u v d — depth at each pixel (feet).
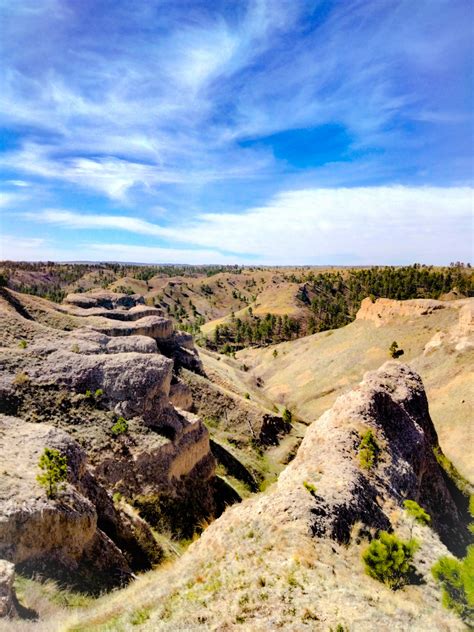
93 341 189.06
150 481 113.29
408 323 342.23
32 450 80.02
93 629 43.45
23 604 49.24
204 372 264.72
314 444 99.71
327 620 39.04
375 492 76.28
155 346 203.21
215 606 42.88
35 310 225.76
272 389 359.25
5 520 56.29
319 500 64.18
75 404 123.03
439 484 110.22
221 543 63.00
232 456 179.52
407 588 51.34
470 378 225.15
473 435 189.57
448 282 618.85
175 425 133.08
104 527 82.69
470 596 42.14
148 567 83.20
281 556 51.49
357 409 104.68
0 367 125.59
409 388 132.26
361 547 58.23
